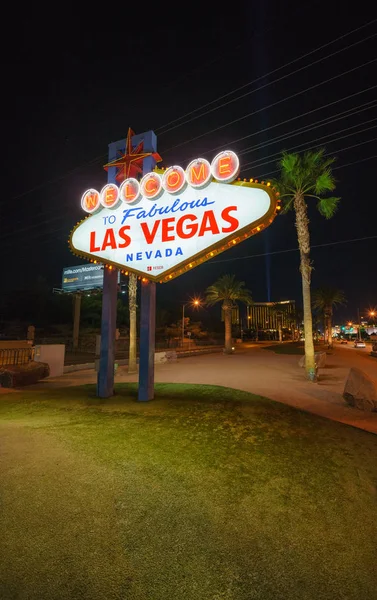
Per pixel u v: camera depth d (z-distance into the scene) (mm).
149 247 10898
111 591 2633
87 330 57469
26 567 2865
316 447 6391
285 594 2664
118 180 12547
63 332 55094
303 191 18938
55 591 2607
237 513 3889
